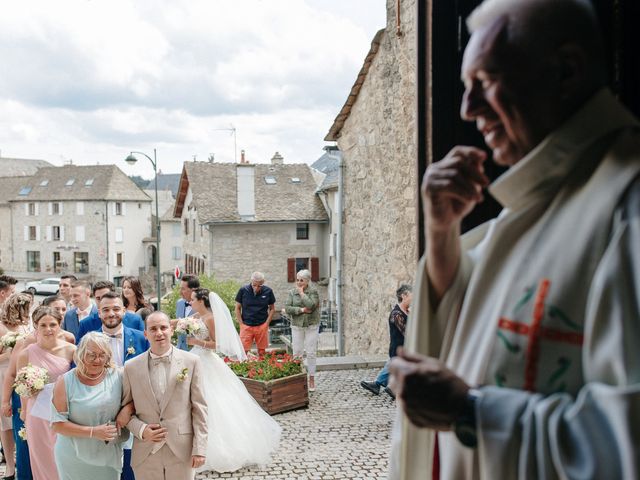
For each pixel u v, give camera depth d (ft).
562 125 2.38
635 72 3.47
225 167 97.50
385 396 24.82
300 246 94.02
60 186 165.78
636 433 1.85
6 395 16.05
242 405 18.11
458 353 2.66
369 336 33.35
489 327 2.49
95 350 11.77
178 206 111.86
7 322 17.58
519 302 2.39
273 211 92.68
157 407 12.04
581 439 1.97
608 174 2.26
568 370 2.24
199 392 12.44
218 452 17.21
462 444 2.35
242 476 17.03
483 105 2.50
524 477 2.13
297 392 23.06
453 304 2.91
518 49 2.32
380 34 29.84
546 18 2.30
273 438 18.95
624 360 1.96
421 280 2.98
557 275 2.29
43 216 166.09
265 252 92.53
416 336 2.98
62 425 11.71
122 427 12.09
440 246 2.83
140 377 12.09
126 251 161.68
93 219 158.40
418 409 2.37
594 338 2.08
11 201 169.27
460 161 2.67
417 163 3.70
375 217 31.99
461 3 3.53
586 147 2.35
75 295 18.56
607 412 1.93
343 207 37.37
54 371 14.44
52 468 14.07
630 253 2.04
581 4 2.35
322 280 94.48
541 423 2.11
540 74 2.33
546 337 2.28
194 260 103.76
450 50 3.56
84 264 161.27
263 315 28.14
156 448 11.98
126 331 15.49
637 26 3.45
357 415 22.35
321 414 22.49
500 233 2.58
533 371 2.30
